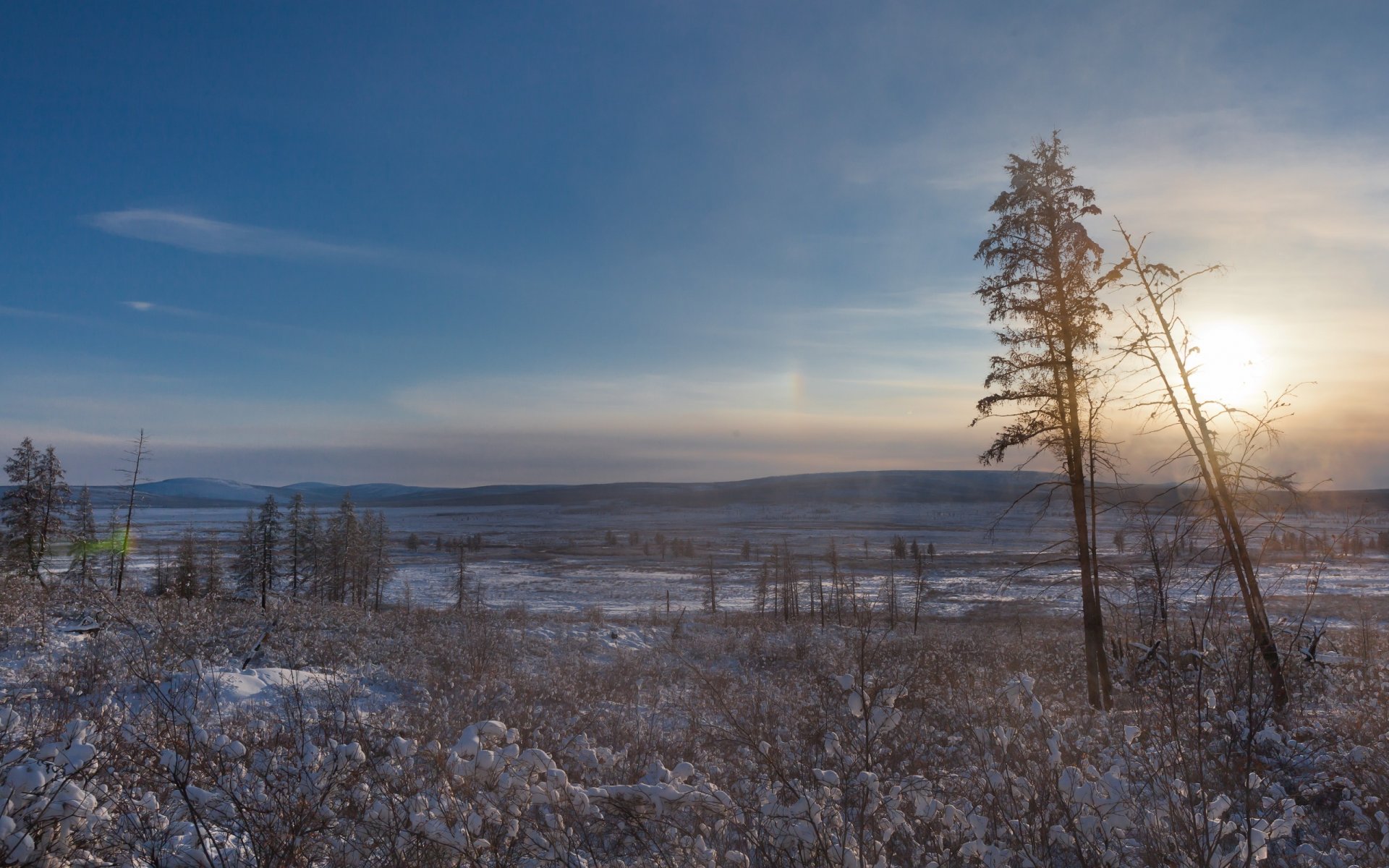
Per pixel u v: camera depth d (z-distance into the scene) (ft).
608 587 317.83
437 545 586.04
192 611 52.85
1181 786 11.49
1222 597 17.81
